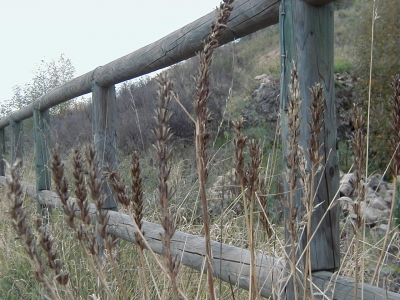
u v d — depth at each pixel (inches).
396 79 37.7
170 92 34.7
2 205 141.6
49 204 142.2
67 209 37.5
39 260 35.4
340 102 302.5
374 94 277.3
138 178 38.4
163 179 34.6
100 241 98.0
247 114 296.8
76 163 37.6
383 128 239.6
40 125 174.4
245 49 527.2
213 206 108.5
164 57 90.3
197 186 119.1
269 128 275.9
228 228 96.3
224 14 37.0
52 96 158.9
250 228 38.4
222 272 67.2
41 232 36.7
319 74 56.7
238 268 64.7
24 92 486.3
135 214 39.0
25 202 172.4
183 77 325.7
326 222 55.8
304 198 39.2
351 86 316.5
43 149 169.3
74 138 267.6
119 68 108.9
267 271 59.2
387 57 279.7
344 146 250.2
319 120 37.7
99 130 120.5
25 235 34.7
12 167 34.0
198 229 98.9
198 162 36.5
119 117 307.6
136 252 93.0
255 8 66.0
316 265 55.2
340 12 572.7
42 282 35.8
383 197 177.0
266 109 295.1
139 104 339.9
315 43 56.9
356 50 316.2
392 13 287.0
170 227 35.1
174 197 103.7
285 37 58.3
